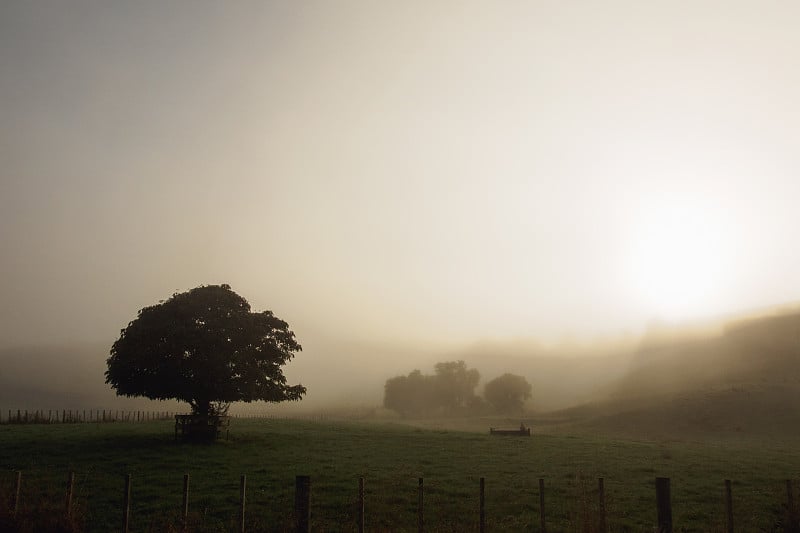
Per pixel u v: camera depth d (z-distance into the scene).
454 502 27.80
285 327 51.81
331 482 31.50
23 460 37.06
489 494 29.45
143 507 26.03
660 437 74.00
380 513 25.64
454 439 55.28
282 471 34.44
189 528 21.27
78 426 60.94
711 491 31.23
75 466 35.22
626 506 27.39
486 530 22.89
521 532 22.98
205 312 47.94
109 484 30.41
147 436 48.78
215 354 46.12
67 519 21.02
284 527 22.47
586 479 33.94
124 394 47.62
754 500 29.06
